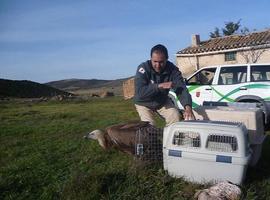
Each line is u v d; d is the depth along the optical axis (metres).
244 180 4.78
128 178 4.95
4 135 9.38
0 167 6.15
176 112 6.00
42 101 27.12
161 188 4.72
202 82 11.33
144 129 5.60
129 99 25.53
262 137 5.68
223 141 4.52
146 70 5.77
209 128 4.59
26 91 44.88
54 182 5.20
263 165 5.71
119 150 6.19
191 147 4.66
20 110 18.72
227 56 26.59
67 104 23.61
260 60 25.02
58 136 8.96
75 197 4.46
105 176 4.88
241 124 4.74
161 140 5.45
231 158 4.45
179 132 4.76
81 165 5.99
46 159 6.49
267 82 10.15
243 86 10.44
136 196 4.57
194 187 4.61
